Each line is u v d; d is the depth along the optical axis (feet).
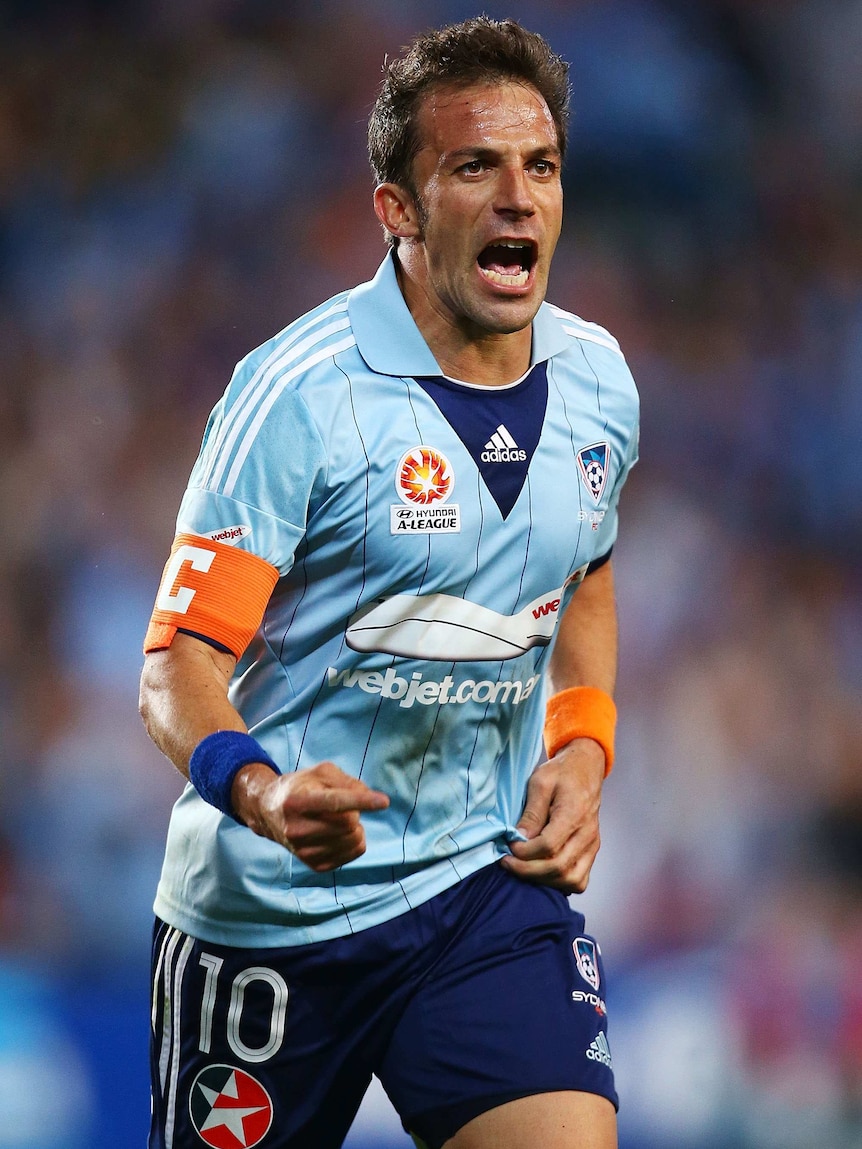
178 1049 31.58
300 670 29.99
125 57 123.34
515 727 31.94
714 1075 69.31
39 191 118.11
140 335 114.11
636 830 91.09
